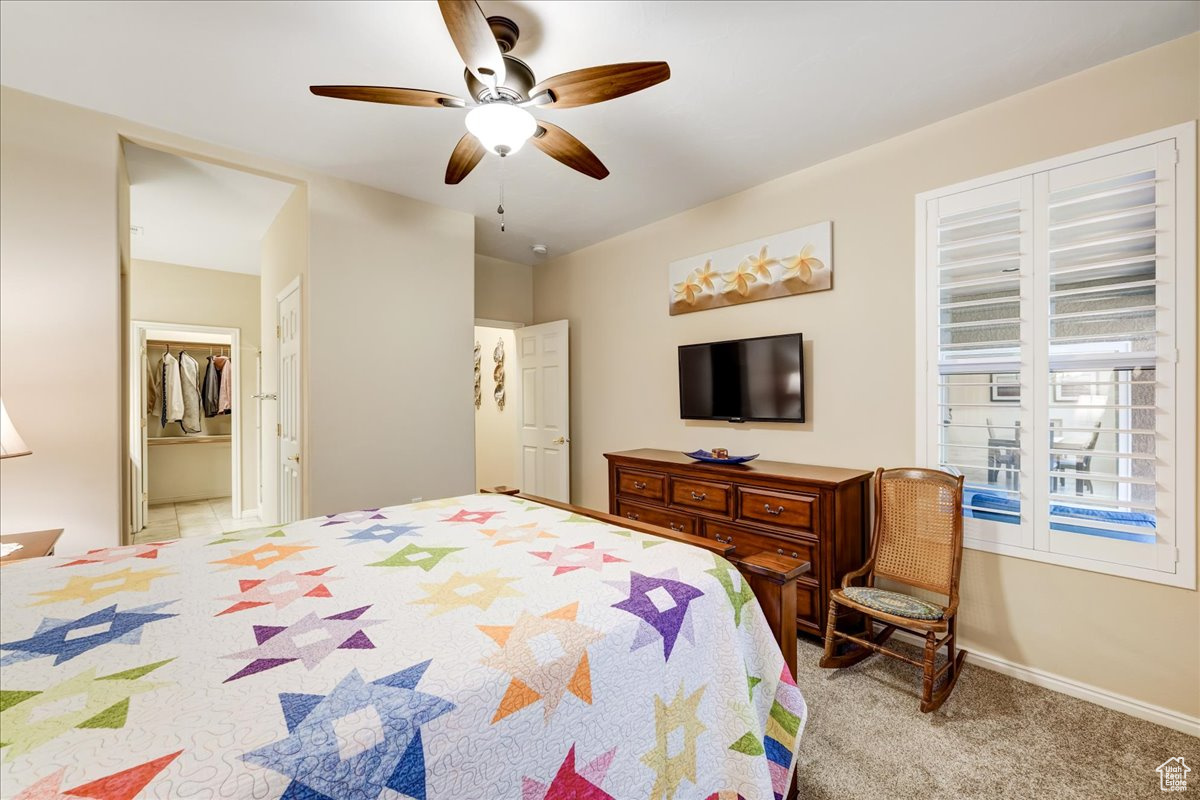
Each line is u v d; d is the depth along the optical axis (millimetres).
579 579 1237
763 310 3145
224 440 6133
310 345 2873
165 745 635
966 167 2316
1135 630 1915
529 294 5062
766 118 2363
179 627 976
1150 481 1866
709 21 1729
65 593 1147
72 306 2191
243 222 3705
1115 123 1953
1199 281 1800
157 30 1764
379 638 935
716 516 2844
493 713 805
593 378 4355
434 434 3395
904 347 2535
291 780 619
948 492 2254
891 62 1962
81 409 2199
